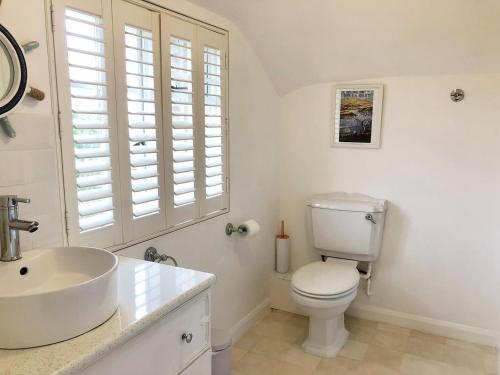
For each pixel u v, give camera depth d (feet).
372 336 8.68
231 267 8.25
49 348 3.05
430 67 8.06
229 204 8.01
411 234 8.86
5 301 2.94
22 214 4.28
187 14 6.41
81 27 4.78
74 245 4.88
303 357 7.89
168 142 6.21
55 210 4.63
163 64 6.00
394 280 9.14
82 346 3.09
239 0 6.90
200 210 7.11
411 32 7.29
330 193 9.53
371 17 7.09
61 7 4.51
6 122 4.02
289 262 10.17
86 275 4.12
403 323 9.09
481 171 8.10
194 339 4.41
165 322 3.91
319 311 7.50
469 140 8.12
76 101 4.80
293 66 8.78
